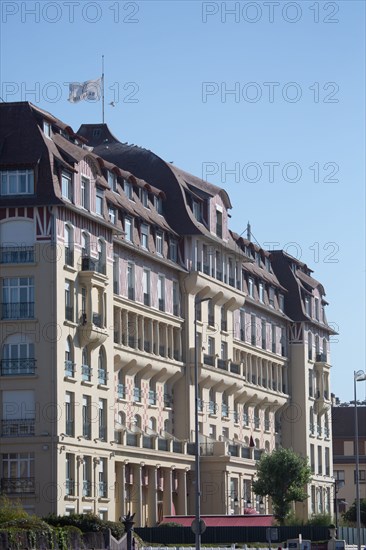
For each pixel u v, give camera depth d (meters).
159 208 113.38
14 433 91.88
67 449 92.56
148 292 108.12
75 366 94.44
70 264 94.19
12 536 70.81
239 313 127.62
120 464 101.44
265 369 134.88
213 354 118.94
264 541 103.19
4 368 92.31
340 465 183.75
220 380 119.50
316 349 146.88
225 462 114.69
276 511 117.94
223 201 121.88
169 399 112.88
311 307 145.88
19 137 93.44
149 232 108.50
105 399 98.94
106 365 99.12
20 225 92.75
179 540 98.50
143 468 105.94
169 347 112.12
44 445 91.19
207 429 118.25
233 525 105.19
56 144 95.38
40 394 91.69
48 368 91.69
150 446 106.38
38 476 91.12
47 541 74.31
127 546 80.44
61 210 93.12
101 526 83.00
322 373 146.38
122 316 103.75
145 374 107.62
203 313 117.44
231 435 124.56
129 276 105.06
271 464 118.56
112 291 100.00
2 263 92.56
